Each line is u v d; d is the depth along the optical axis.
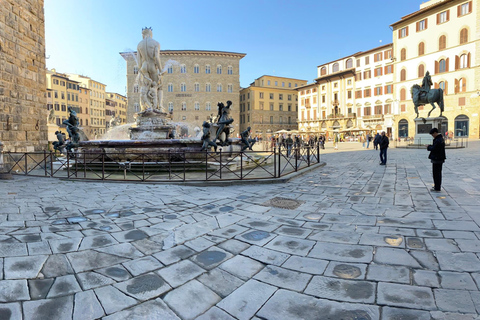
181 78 72.12
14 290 2.91
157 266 3.48
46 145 14.88
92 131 92.06
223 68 73.75
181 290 2.96
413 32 50.34
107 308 2.66
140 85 17.64
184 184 8.68
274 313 2.57
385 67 60.28
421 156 18.89
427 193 7.26
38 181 9.45
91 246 4.04
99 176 10.40
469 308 2.54
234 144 15.55
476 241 3.99
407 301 2.67
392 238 4.22
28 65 13.59
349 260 3.54
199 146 12.45
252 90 84.56
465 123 44.19
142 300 2.79
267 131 85.19
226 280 3.16
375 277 3.12
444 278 3.05
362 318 2.46
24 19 13.34
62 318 2.51
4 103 12.05
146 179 9.33
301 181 9.48
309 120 79.12
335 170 12.49
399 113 53.47
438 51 46.91
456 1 44.06
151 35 17.14
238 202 6.55
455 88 44.97
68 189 8.04
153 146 12.52
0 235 4.38
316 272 3.28
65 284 3.05
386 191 7.66
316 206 6.16
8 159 11.78
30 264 3.47
